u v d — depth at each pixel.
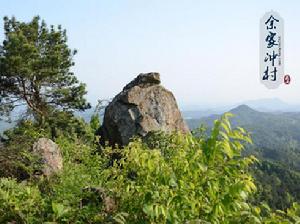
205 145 4.08
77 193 5.64
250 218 3.78
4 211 4.98
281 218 3.93
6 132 16.47
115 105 13.67
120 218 4.36
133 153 5.05
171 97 14.56
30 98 23.61
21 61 21.28
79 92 24.80
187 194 3.97
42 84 24.12
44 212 5.09
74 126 19.27
